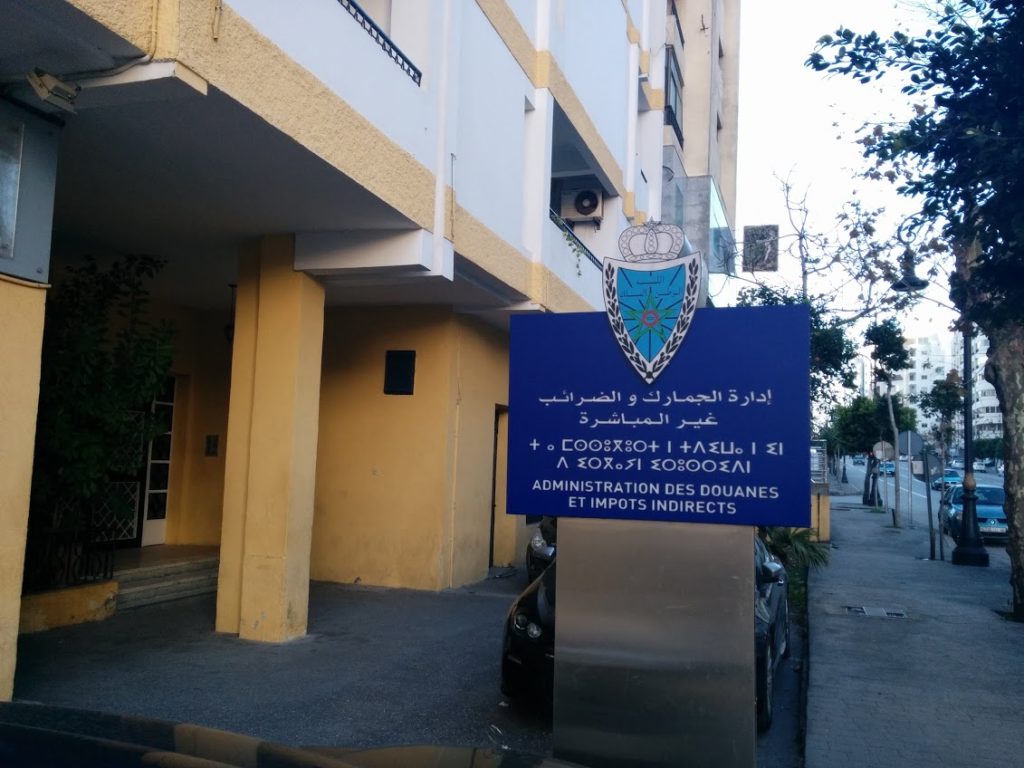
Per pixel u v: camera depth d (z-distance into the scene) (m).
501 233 10.60
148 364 7.87
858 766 5.67
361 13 7.12
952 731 6.40
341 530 11.91
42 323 5.46
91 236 8.55
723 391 4.70
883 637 9.75
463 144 9.40
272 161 6.53
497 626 9.41
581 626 4.76
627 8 17.44
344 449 12.02
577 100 13.52
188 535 11.92
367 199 7.38
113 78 5.16
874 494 38.59
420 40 8.40
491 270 10.16
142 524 11.54
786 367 4.63
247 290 8.64
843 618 10.93
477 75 9.82
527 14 11.62
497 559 14.06
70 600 8.38
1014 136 4.31
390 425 11.86
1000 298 4.81
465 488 12.27
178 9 5.08
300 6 6.25
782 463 4.58
